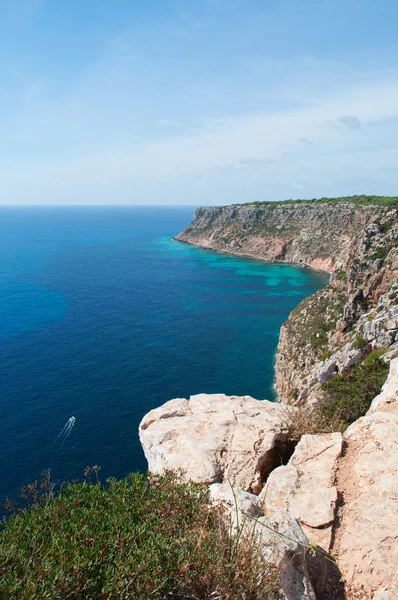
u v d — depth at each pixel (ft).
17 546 18.92
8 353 246.68
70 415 179.11
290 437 41.22
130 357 246.47
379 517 27.02
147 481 28.58
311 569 23.50
